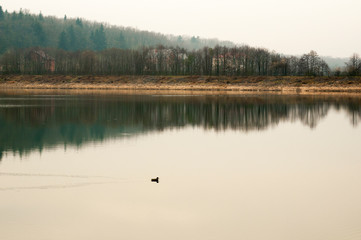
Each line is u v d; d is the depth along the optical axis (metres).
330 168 40.50
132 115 84.25
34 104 105.25
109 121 75.06
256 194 31.88
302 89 168.50
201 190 32.75
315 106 104.50
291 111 93.38
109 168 39.50
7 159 43.09
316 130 65.94
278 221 26.69
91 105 103.88
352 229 25.38
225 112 90.88
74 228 25.45
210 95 144.12
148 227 25.67
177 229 25.45
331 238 24.20
